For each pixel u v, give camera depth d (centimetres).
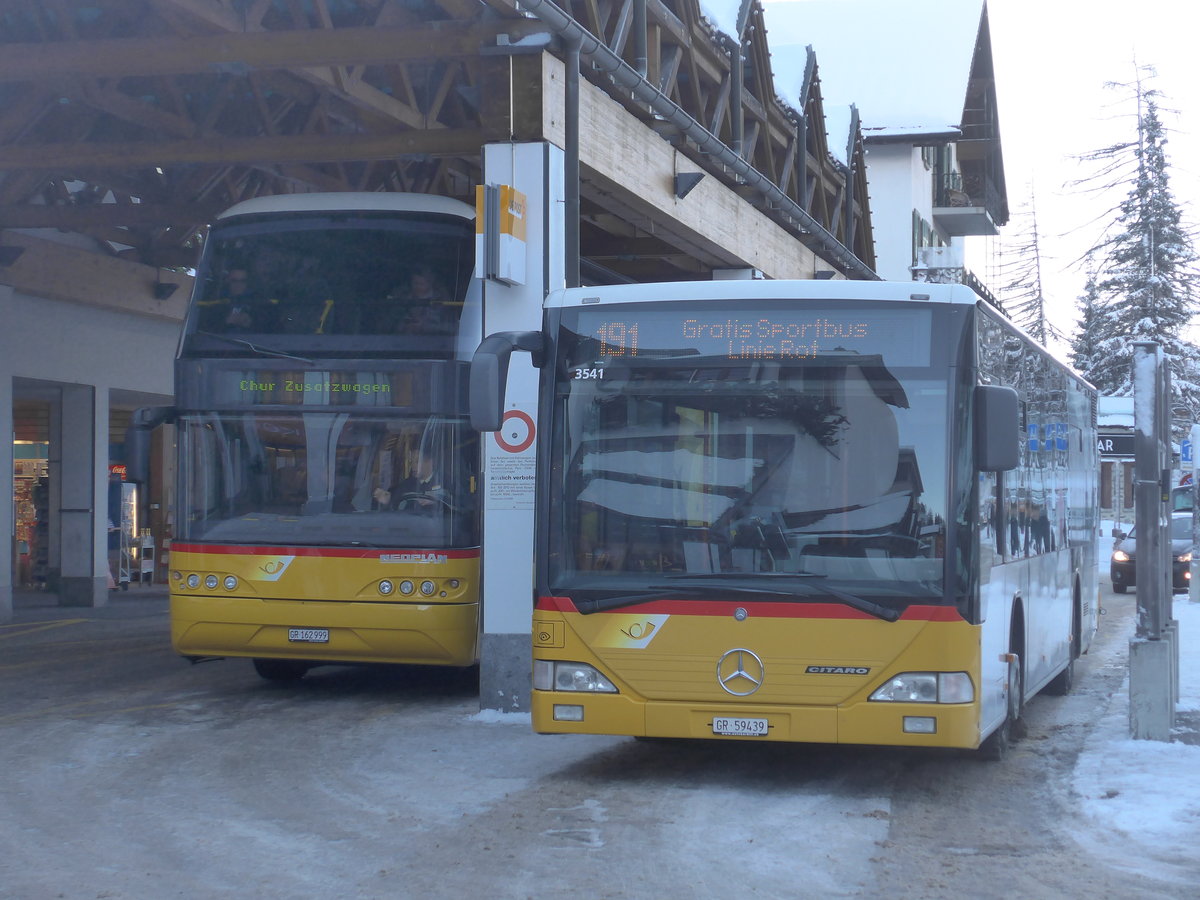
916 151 4675
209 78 1482
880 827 790
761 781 918
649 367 884
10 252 2061
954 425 845
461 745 1048
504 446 1175
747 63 1989
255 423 1274
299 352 1271
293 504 1262
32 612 2281
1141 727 1030
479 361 859
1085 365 5397
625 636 858
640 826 786
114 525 2911
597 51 1293
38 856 718
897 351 860
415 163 1742
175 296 2439
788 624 838
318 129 1577
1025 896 650
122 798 859
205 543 1270
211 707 1243
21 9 1261
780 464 859
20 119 1423
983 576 862
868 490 848
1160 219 4916
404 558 1241
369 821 796
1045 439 1207
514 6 1170
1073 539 1421
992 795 881
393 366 1259
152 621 2169
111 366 2380
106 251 2306
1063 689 1360
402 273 1285
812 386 866
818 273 2291
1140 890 661
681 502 865
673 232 1670
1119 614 2433
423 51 1204
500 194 1151
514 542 1178
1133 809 820
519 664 1178
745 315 878
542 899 637
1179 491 3409
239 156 1401
